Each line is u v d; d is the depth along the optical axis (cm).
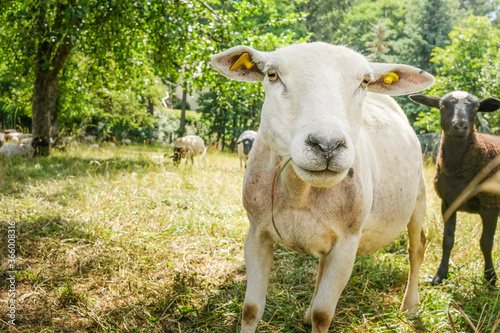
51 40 1034
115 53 1116
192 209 568
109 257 392
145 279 357
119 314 300
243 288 350
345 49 216
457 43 1648
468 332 297
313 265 409
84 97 1645
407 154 316
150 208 567
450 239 402
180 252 419
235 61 248
